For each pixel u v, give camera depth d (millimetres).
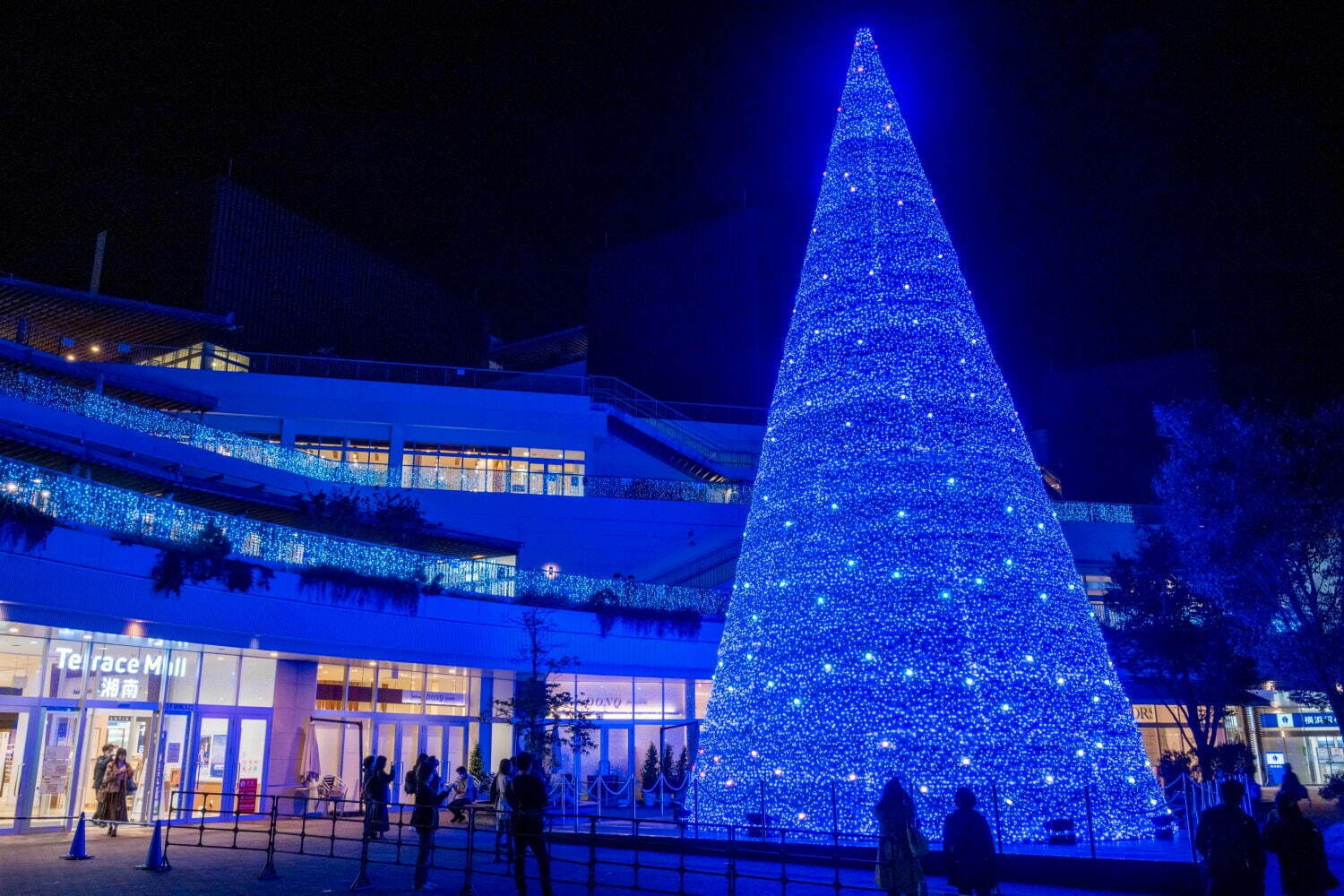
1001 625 14742
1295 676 19312
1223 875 7309
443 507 32875
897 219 17312
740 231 49062
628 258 51938
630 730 26484
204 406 33938
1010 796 13836
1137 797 14680
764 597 16016
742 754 15422
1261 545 19188
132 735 18875
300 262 45438
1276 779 33656
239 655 20781
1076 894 11875
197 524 19047
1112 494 45781
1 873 11992
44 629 16609
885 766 14117
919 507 15367
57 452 20625
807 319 17281
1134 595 29656
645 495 35156
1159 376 45719
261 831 12453
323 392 35219
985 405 16266
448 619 23203
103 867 12633
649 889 10203
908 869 9086
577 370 52094
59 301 35469
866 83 18672
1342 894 11336
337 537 24109
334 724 22594
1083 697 14852
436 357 51562
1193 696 28688
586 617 25859
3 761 16625
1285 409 20734
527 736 22219
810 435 16344
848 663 14750
